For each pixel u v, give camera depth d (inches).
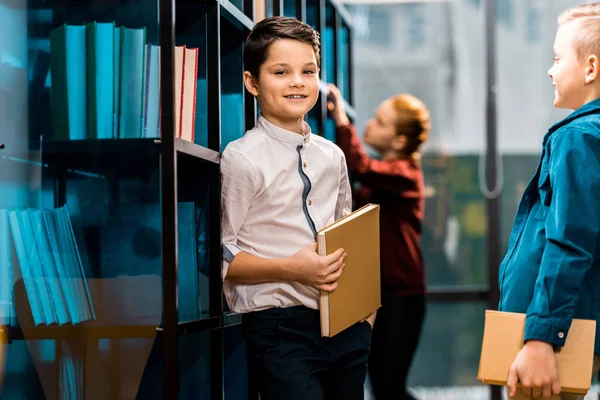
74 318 69.2
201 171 74.7
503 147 183.5
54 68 69.2
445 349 182.2
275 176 73.1
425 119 147.9
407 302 141.5
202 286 74.7
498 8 183.3
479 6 183.9
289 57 72.9
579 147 64.6
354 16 185.2
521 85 183.2
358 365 75.7
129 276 69.2
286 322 72.3
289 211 74.0
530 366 62.6
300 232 73.9
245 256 72.6
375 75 184.9
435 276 183.8
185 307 72.3
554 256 63.1
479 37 183.9
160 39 63.8
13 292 69.5
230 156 73.7
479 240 183.3
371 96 184.9
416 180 143.9
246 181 72.6
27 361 69.4
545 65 182.5
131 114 67.7
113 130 67.8
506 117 183.5
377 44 185.0
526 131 183.3
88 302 69.2
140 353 69.2
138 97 67.7
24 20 70.4
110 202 69.9
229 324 77.7
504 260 71.2
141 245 69.4
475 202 183.5
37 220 69.4
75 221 69.9
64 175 70.2
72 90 68.6
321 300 70.1
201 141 76.2
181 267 72.6
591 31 68.2
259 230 73.9
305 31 74.3
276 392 71.8
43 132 69.7
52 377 69.2
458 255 183.3
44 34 70.0
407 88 184.7
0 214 69.9
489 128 183.3
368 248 76.5
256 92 76.1
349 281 72.9
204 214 74.8
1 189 71.0
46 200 70.2
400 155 147.0
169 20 63.7
